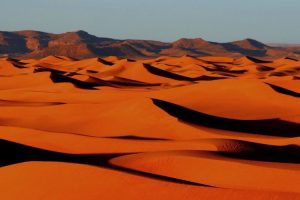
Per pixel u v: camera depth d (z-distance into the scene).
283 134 44.06
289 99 57.62
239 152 26.70
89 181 16.48
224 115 54.34
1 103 61.88
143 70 125.50
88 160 24.67
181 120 41.94
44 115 51.72
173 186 15.30
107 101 65.75
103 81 102.81
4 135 35.53
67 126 47.19
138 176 16.31
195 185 15.49
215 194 14.44
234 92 61.34
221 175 19.91
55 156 26.97
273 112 54.56
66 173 17.34
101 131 43.91
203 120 45.72
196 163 21.14
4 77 106.38
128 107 47.84
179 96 63.41
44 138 33.84
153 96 65.25
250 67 156.12
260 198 13.83
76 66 174.38
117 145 30.70
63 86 82.62
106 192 15.48
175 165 21.61
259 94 59.62
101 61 170.62
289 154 28.06
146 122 43.28
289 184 18.36
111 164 22.55
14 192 16.64
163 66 166.62
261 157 25.61
